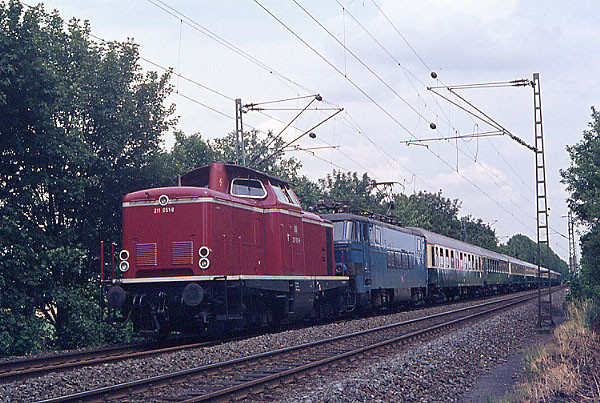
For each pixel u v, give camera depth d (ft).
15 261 64.28
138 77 85.97
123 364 41.06
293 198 69.10
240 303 55.67
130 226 54.95
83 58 80.48
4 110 64.64
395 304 106.42
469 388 38.45
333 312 81.56
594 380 38.78
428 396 34.94
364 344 54.19
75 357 48.03
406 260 109.91
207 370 37.58
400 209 245.86
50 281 70.18
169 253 53.52
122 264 54.60
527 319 86.63
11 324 64.03
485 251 189.98
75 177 73.67
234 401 30.81
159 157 85.10
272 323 65.41
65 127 75.36
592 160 96.43
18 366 43.57
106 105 82.33
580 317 71.10
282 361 43.24
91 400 30.12
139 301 53.06
